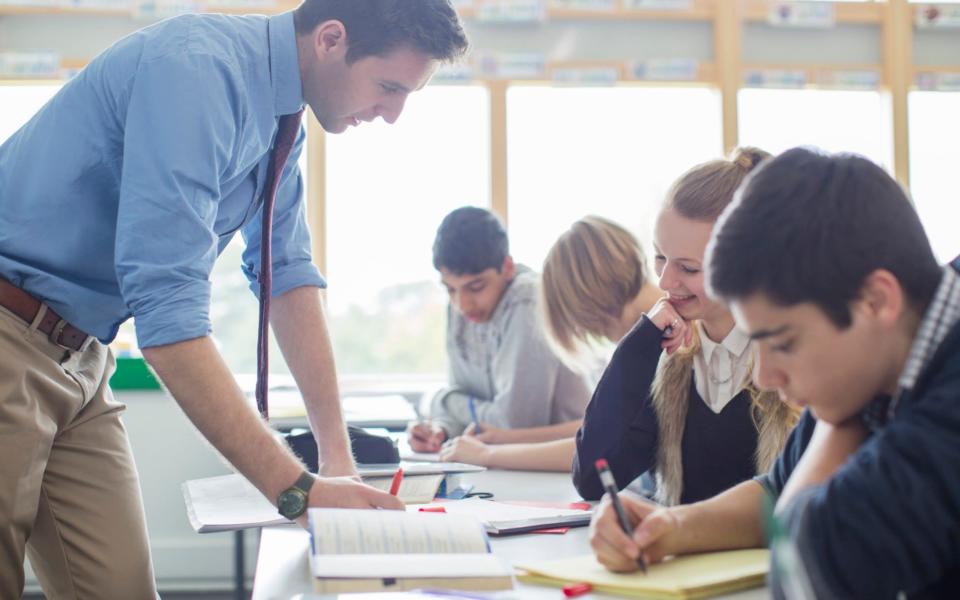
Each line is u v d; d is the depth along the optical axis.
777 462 1.10
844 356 0.79
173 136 1.27
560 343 2.09
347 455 1.60
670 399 1.52
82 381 1.49
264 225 1.56
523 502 1.49
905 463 0.72
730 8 3.94
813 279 0.77
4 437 1.38
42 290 1.40
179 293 1.25
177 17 1.38
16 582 1.44
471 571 0.94
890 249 0.77
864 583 0.72
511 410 2.42
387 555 0.98
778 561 0.78
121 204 1.28
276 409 2.66
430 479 1.52
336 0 1.41
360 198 3.85
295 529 1.27
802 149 0.84
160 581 3.55
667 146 3.98
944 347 0.76
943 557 0.71
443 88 3.88
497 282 2.54
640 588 0.90
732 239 0.80
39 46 3.73
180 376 1.23
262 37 1.43
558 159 3.94
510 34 3.92
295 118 1.51
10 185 1.41
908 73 4.00
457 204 3.90
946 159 4.06
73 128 1.39
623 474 1.53
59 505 1.55
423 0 1.41
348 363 3.89
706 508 1.05
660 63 3.93
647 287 1.99
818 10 3.99
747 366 1.45
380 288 3.88
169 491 3.55
